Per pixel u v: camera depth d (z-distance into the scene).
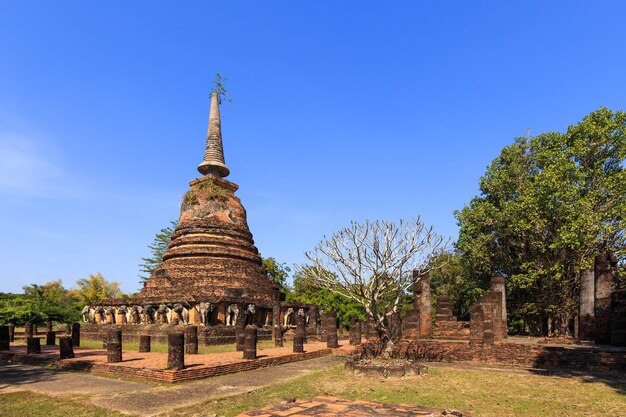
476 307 19.89
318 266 19.61
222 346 25.16
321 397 9.64
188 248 31.91
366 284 18.12
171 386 13.12
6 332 22.08
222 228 33.25
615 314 20.30
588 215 25.98
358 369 15.16
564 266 28.97
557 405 10.35
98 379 14.48
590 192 27.94
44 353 20.94
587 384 13.19
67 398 11.51
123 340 28.78
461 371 16.09
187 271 30.58
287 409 8.28
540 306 31.55
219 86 39.84
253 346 18.12
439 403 10.52
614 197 27.80
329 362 19.44
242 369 16.47
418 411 8.09
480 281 38.16
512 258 34.06
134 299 30.52
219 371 15.40
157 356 19.14
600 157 30.11
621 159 28.86
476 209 34.06
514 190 33.62
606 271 23.12
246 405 10.53
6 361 19.66
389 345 17.00
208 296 27.11
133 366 15.38
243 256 32.97
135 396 11.70
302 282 48.50
